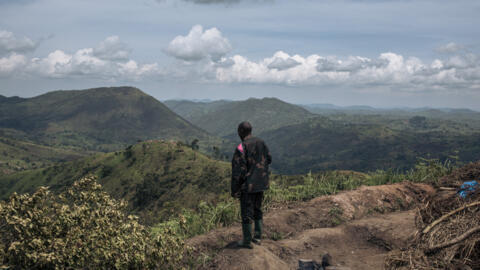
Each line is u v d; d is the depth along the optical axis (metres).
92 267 2.89
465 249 2.59
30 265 2.62
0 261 2.55
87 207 3.03
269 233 4.57
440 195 3.41
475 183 3.28
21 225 2.60
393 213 5.41
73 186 3.11
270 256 3.38
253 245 3.50
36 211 2.70
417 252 2.87
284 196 6.20
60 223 2.83
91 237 2.86
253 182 3.39
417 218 3.42
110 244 2.93
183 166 139.00
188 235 4.60
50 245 2.65
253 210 3.54
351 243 4.38
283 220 4.97
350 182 6.75
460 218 2.87
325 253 3.69
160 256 3.19
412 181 6.80
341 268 3.27
